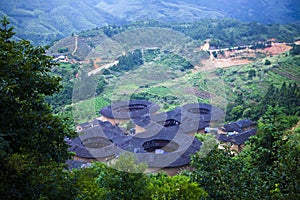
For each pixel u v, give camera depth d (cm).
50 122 627
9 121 554
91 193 629
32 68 636
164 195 676
